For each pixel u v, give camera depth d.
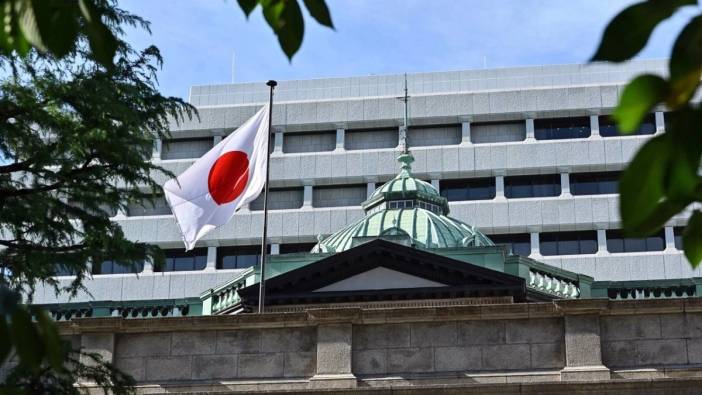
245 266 80.25
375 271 38.34
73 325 28.69
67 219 22.20
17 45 4.36
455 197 80.56
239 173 37.88
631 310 27.25
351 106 83.38
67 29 4.30
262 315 28.33
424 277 38.16
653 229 3.78
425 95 82.88
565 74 83.94
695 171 3.65
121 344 28.73
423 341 27.78
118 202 22.52
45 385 19.30
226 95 85.62
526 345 27.45
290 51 4.34
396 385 27.31
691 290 40.56
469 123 82.19
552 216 78.31
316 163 81.88
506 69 84.69
